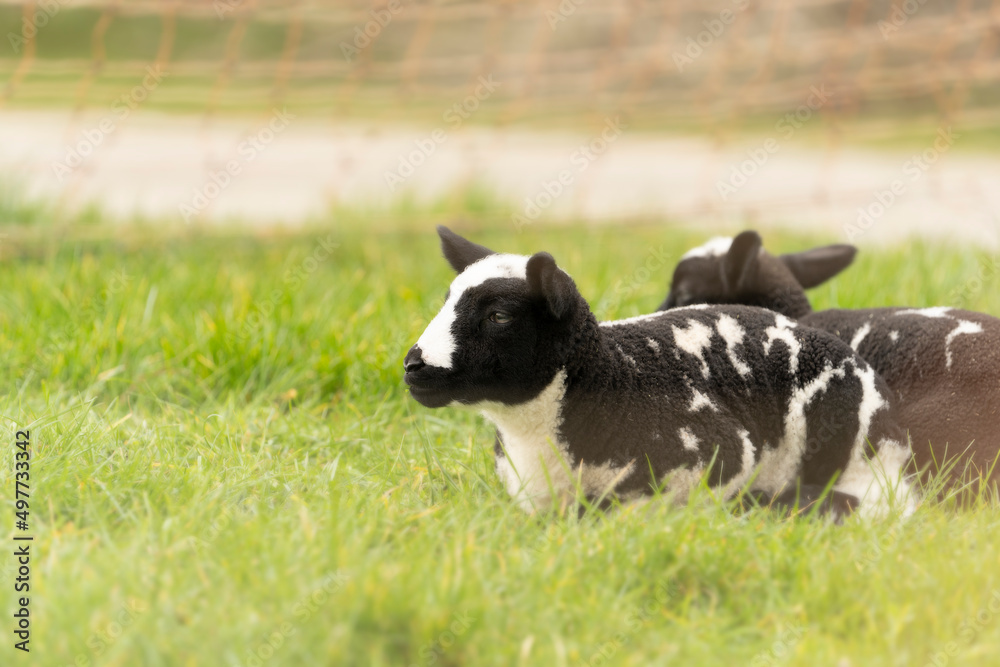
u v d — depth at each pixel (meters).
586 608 5.15
